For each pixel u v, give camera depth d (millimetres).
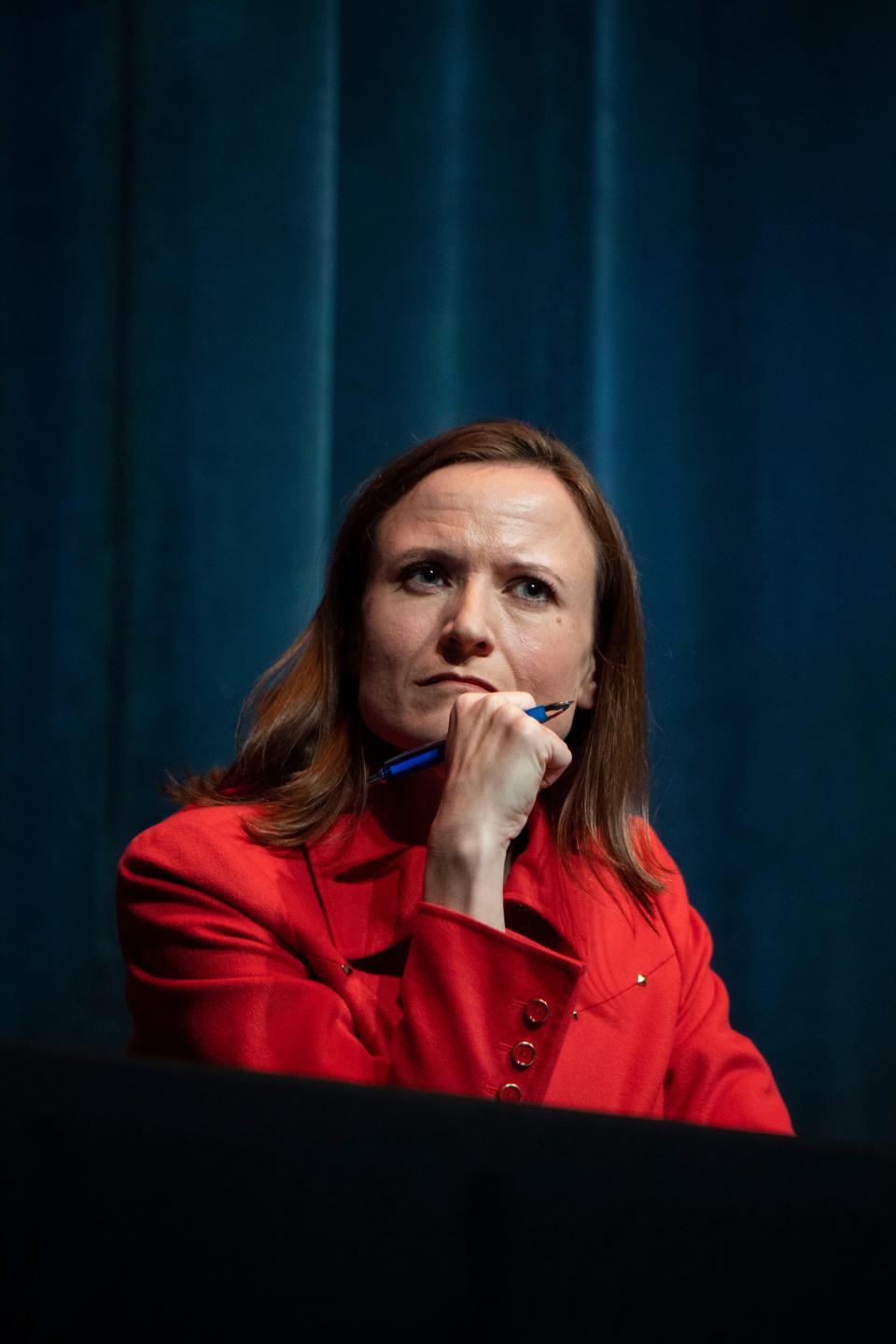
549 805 4879
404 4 8625
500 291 8609
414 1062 3754
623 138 8734
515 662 4352
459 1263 1984
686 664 8586
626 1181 2027
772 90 8883
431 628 4352
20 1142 1976
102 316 8180
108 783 7961
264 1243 1968
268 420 8094
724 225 8828
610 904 4746
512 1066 3771
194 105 8164
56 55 8242
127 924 4430
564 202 8695
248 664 7996
